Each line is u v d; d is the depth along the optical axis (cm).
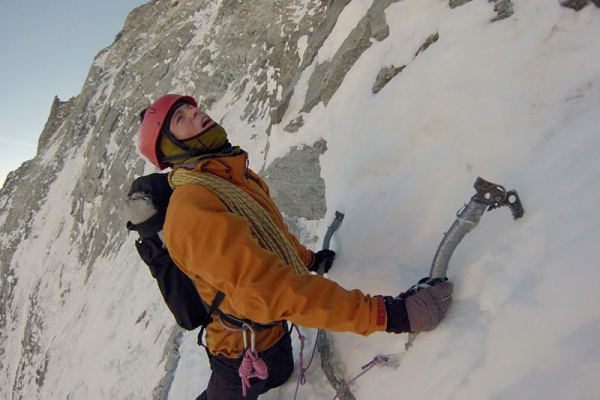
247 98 908
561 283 127
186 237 143
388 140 248
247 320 183
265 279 140
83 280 1312
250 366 186
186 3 2028
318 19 715
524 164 168
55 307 1408
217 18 1480
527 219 151
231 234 140
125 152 1427
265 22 1141
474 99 200
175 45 1620
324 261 238
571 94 168
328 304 144
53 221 1906
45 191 2159
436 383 150
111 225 1302
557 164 154
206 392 230
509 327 134
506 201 151
